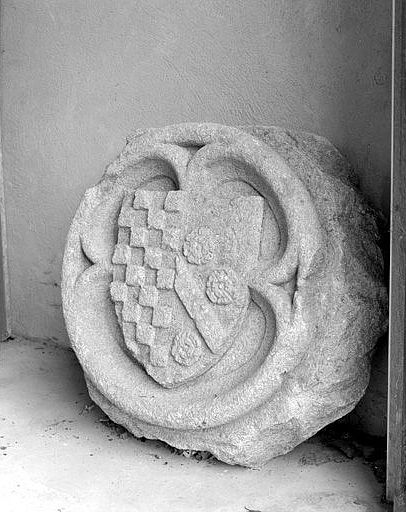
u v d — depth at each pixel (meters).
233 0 1.56
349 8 1.41
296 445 1.31
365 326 1.28
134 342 1.40
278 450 1.31
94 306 1.46
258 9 1.53
